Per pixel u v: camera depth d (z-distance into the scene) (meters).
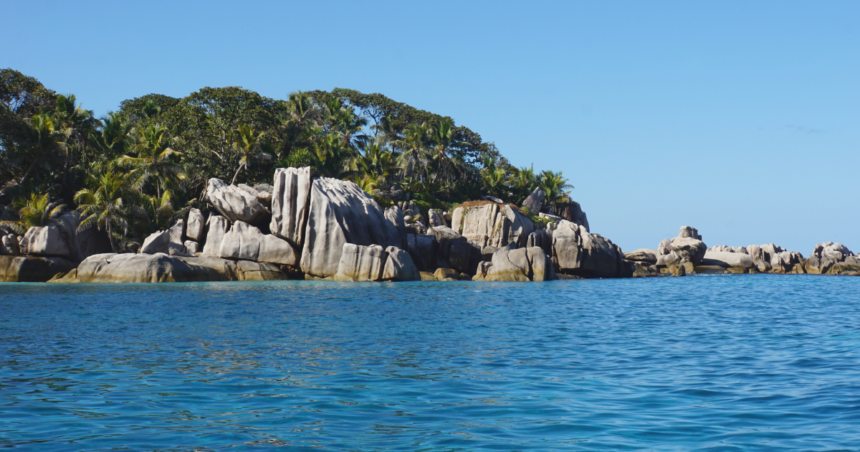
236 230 48.72
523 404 10.16
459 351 15.91
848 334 19.61
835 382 11.84
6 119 56.66
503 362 14.27
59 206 53.66
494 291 39.47
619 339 18.42
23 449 7.63
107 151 61.09
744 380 12.14
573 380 12.16
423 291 38.28
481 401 10.38
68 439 8.06
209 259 47.09
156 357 14.73
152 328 20.41
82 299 31.11
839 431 8.50
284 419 9.14
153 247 49.69
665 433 8.48
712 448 7.81
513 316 24.95
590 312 26.98
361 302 30.47
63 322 21.97
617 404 10.17
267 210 51.25
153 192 60.72
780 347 16.81
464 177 93.00
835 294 40.75
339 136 79.62
